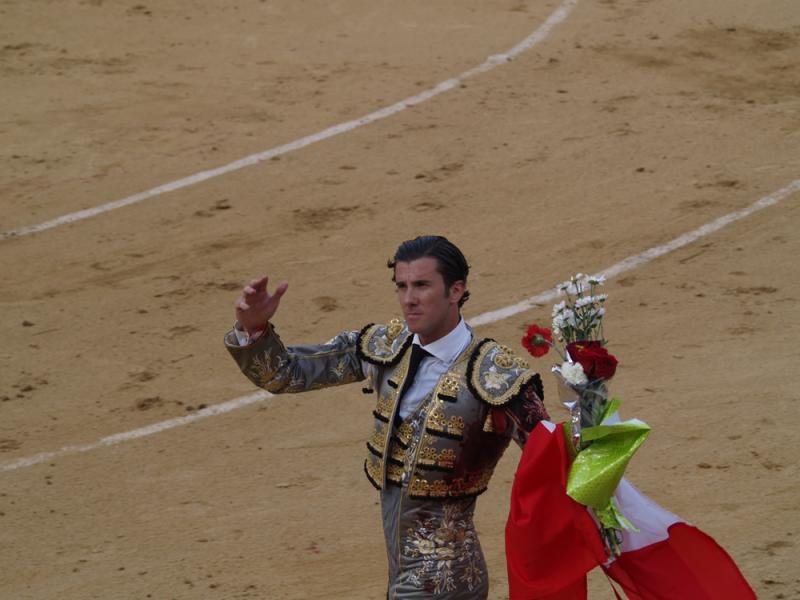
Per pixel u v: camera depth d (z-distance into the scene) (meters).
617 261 34.03
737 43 52.25
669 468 23.73
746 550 20.72
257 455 25.27
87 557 21.81
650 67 49.53
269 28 56.06
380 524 22.45
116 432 26.56
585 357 13.05
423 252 13.61
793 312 30.53
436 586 13.78
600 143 42.25
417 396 13.82
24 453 25.80
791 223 35.78
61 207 39.41
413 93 47.81
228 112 46.66
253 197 39.53
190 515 23.08
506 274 33.62
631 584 13.77
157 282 34.22
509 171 40.44
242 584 20.62
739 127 43.06
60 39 54.50
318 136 44.16
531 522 13.11
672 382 27.28
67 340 31.11
